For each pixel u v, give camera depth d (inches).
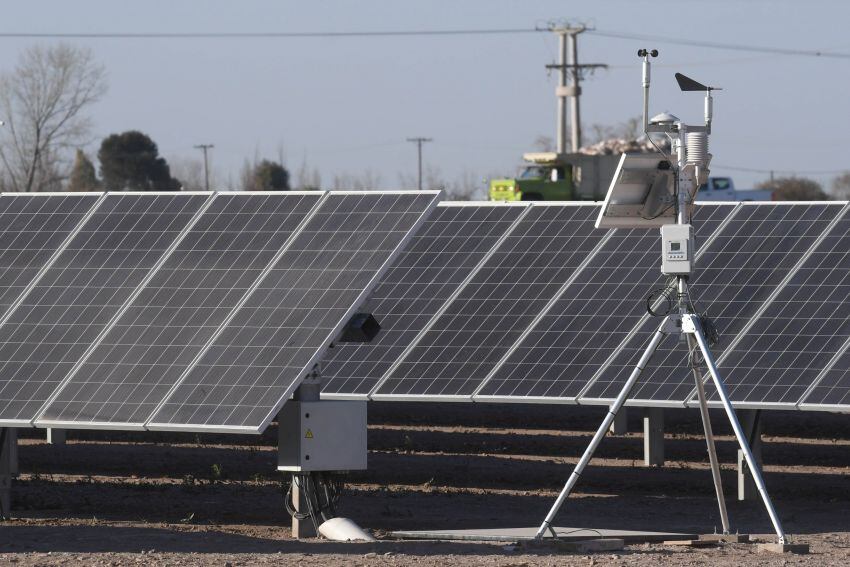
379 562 2182.6
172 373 2442.2
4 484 2933.1
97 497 3390.7
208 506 3243.1
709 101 2456.9
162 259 2723.9
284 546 2442.2
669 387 3046.3
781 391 2965.1
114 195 2972.4
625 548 2471.7
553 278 3538.4
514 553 2352.4
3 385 2516.0
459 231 3836.1
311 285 2532.0
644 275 3444.9
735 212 3614.7
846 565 2170.3
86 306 2657.5
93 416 2395.4
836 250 3373.5
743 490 3373.5
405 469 3966.5
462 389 3221.0
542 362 3235.7
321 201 2748.5
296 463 2517.2
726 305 3287.4
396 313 3565.5
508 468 4013.3
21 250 2859.3
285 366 2379.4
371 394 3284.9
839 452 4490.7
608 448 4562.0
